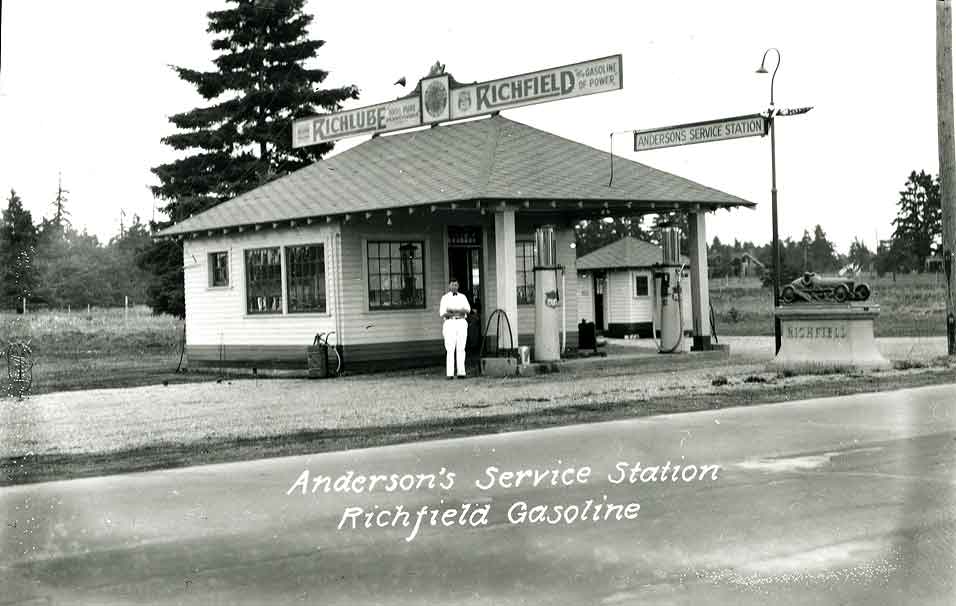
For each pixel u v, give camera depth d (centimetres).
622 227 7088
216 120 4856
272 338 2639
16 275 4059
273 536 813
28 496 997
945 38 2378
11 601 661
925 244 8819
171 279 4778
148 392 2152
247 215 2677
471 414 1530
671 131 2383
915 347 2772
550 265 2266
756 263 10919
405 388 2003
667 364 2408
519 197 2173
